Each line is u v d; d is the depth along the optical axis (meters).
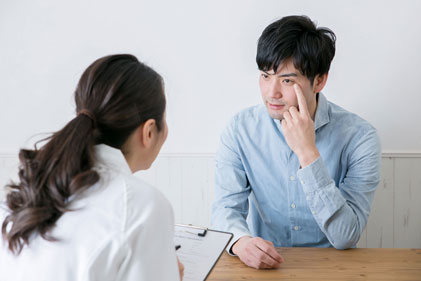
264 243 1.03
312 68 1.05
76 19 1.82
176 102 1.82
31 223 0.53
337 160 1.25
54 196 0.54
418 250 1.08
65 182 0.54
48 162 0.55
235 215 1.24
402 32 1.62
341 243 1.09
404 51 1.63
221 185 1.33
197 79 1.79
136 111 0.62
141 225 0.55
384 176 1.73
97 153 0.60
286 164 1.29
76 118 0.59
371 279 0.92
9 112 1.93
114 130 0.61
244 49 1.74
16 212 0.55
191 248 0.94
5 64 1.89
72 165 0.55
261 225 1.41
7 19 1.85
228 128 1.37
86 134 0.57
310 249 1.11
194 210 1.89
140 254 0.54
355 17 1.64
